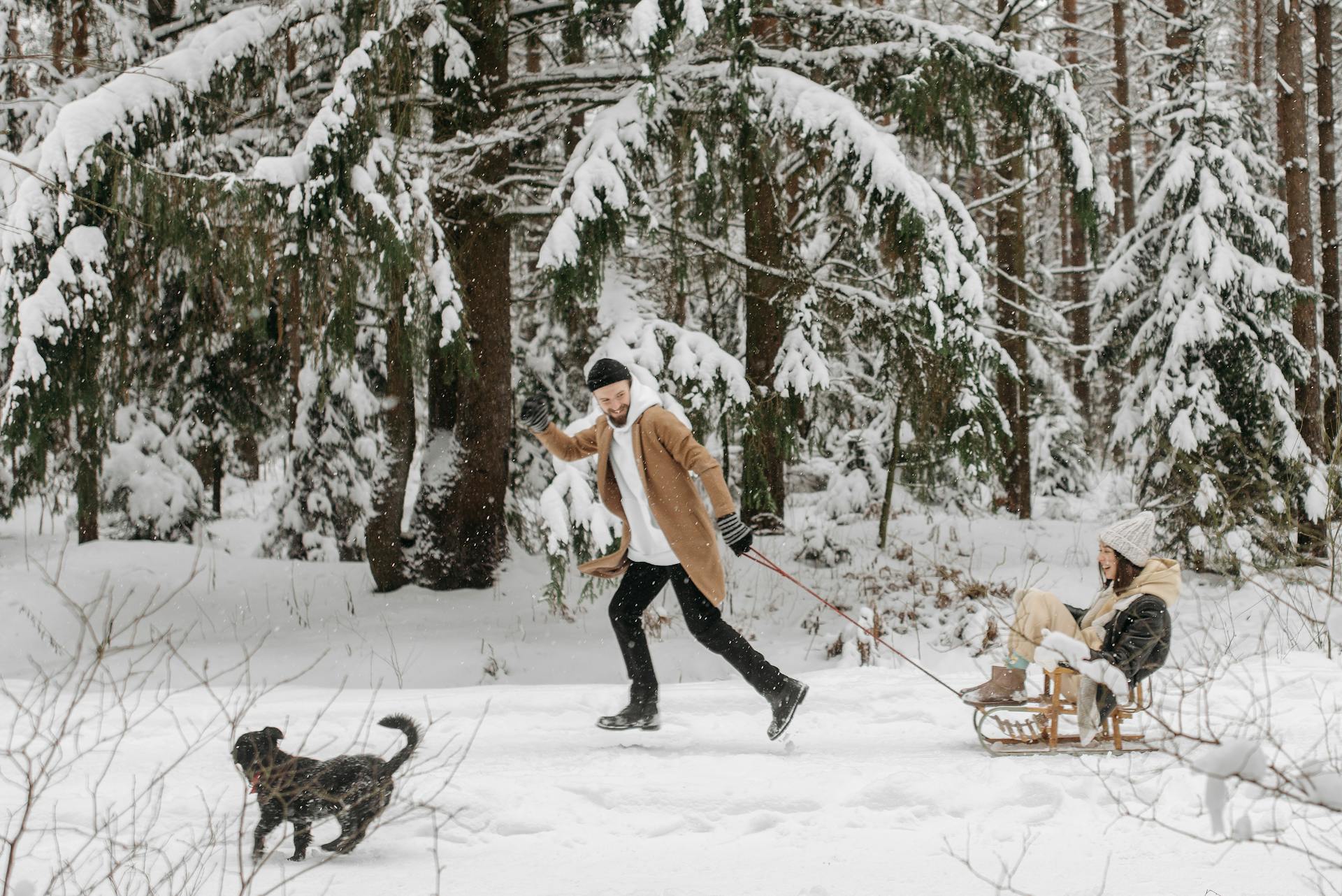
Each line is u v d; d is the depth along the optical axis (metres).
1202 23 13.32
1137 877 3.06
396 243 8.36
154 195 8.07
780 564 12.71
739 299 14.27
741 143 10.20
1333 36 17.75
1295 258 13.38
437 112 10.52
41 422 8.26
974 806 3.82
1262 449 11.92
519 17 11.39
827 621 10.85
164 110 8.68
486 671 9.04
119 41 10.98
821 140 9.81
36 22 12.07
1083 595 10.84
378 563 11.23
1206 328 12.30
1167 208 13.45
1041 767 4.31
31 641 8.55
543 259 8.76
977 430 11.16
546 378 14.14
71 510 14.31
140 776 4.28
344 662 8.86
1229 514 9.84
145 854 3.20
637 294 11.13
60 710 5.53
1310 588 8.45
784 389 10.79
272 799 3.21
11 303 8.19
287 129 10.25
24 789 4.00
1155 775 4.05
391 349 10.73
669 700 5.95
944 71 10.25
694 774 4.29
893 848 3.40
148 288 9.44
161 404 13.73
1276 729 4.70
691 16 8.53
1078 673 4.46
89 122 8.20
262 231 8.30
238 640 9.30
